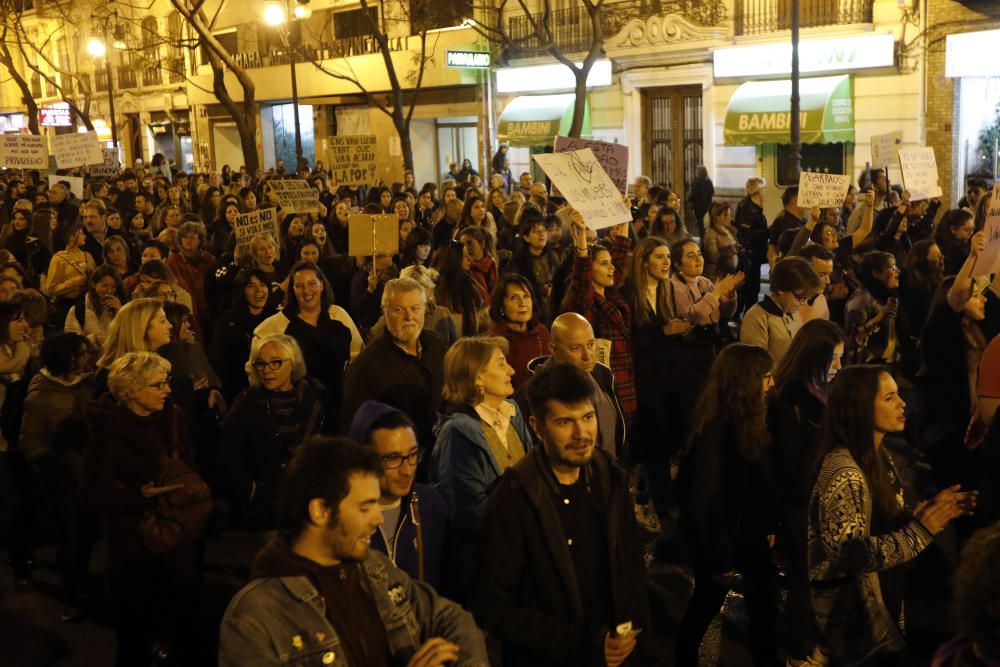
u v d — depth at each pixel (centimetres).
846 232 1355
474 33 2723
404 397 549
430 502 415
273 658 281
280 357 545
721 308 887
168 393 523
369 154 1577
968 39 1806
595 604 376
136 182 2156
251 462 546
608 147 870
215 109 3866
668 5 2284
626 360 704
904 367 816
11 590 682
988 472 509
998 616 252
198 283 976
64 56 4669
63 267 948
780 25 2119
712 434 487
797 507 458
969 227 933
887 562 420
